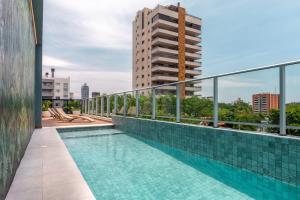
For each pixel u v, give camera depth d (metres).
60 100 21.61
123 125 10.77
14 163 3.29
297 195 3.51
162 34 60.97
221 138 5.10
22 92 4.46
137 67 70.06
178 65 62.56
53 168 3.67
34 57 8.81
